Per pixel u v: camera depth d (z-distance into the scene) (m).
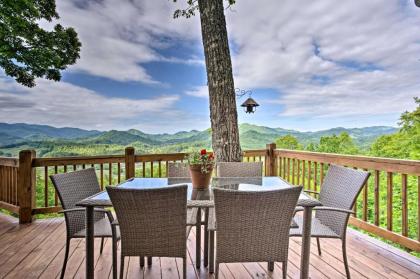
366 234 3.52
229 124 3.70
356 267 2.49
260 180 2.66
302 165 4.23
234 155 3.70
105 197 2.03
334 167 2.54
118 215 1.71
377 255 2.75
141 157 4.45
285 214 1.66
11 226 3.76
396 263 2.58
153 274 2.38
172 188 1.67
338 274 2.36
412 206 5.13
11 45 7.41
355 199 2.12
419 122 6.37
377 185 3.08
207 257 2.52
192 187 2.35
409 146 6.34
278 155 4.86
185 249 1.78
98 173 4.71
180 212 1.73
